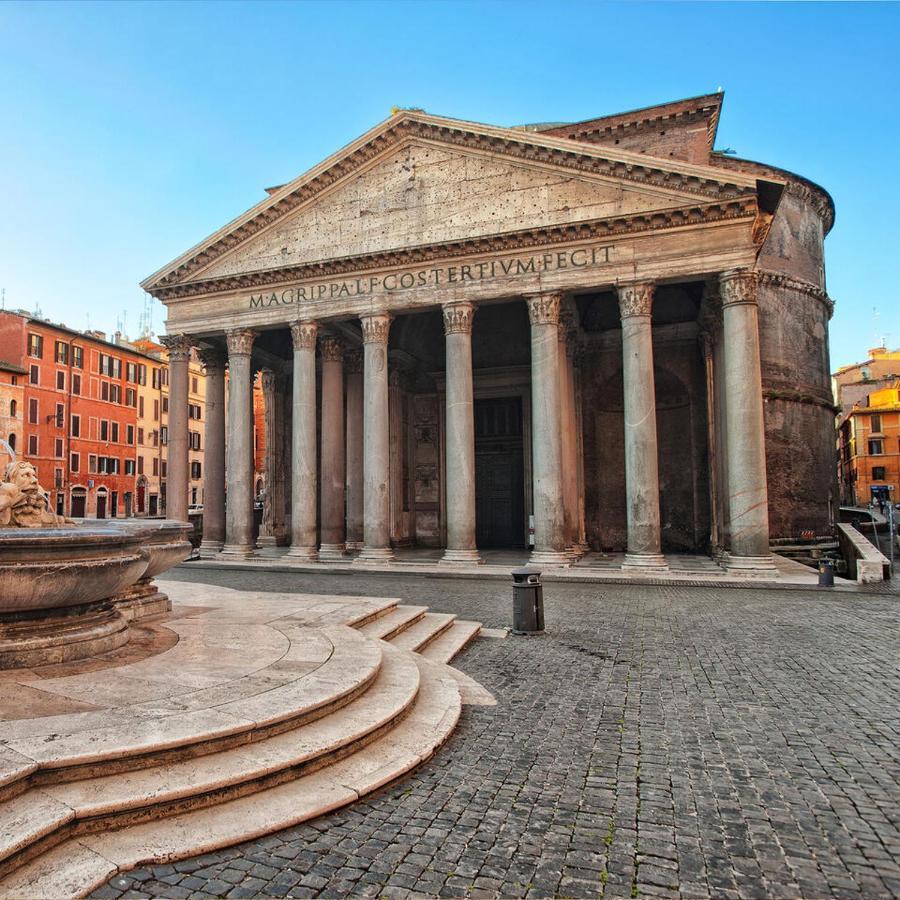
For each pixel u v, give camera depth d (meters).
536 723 7.29
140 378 61.19
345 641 8.70
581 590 18.44
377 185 25.28
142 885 4.02
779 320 34.88
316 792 5.21
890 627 12.90
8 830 4.04
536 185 23.19
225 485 31.86
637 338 21.80
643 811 5.16
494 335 33.62
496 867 4.34
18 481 8.32
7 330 48.94
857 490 75.25
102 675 6.85
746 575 20.14
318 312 25.84
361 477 30.88
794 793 5.50
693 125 31.22
